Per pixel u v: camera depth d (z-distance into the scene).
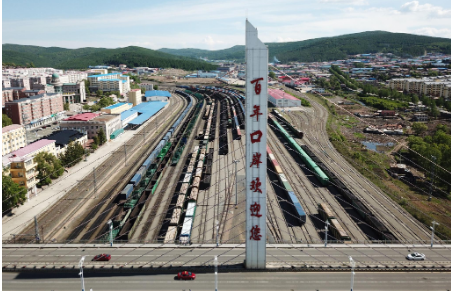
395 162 170.50
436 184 138.12
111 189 134.25
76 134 185.38
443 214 113.69
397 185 140.00
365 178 143.88
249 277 72.44
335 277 72.44
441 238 97.38
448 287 69.31
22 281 71.00
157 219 109.44
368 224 104.75
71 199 125.12
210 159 165.50
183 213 111.62
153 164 155.25
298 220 106.00
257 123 71.25
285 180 131.50
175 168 158.00
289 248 84.00
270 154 160.75
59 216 112.19
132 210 114.94
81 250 82.88
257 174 72.50
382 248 84.25
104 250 82.88
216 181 140.62
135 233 100.31
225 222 106.31
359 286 69.38
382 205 118.44
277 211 114.06
